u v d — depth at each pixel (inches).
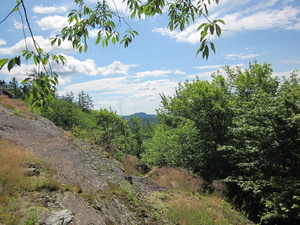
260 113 313.1
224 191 340.8
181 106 536.4
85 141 459.8
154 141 553.9
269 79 487.2
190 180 345.7
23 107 649.6
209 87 484.1
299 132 283.9
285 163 312.0
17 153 238.4
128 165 396.5
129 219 178.5
